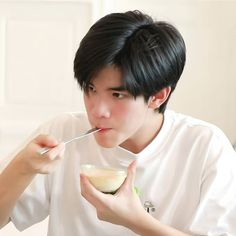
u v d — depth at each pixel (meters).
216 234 1.10
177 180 1.20
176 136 1.22
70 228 1.23
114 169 1.05
